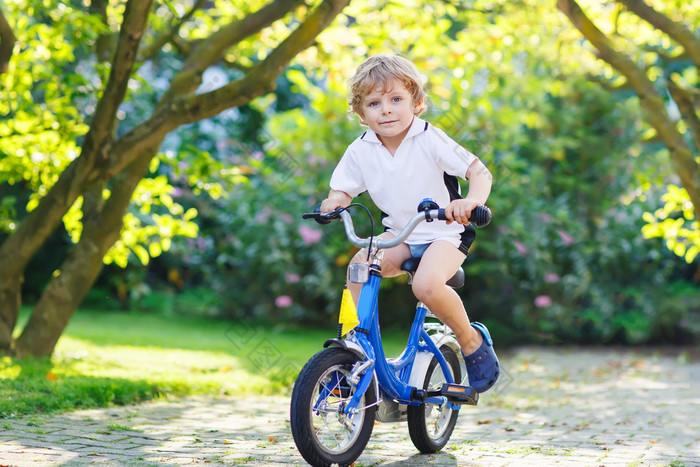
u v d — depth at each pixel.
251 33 7.33
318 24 6.22
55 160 7.70
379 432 5.07
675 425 5.64
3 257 6.98
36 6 7.11
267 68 6.39
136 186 7.50
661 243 12.31
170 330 11.73
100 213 7.57
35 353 7.28
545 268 11.85
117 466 3.64
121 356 8.32
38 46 7.53
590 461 4.15
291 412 3.49
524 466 3.98
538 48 11.55
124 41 6.09
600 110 12.71
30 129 7.52
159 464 3.76
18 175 7.80
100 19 6.95
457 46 9.40
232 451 4.18
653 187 12.30
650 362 10.30
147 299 14.88
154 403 5.93
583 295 12.24
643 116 12.40
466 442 4.75
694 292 12.54
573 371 9.30
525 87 12.15
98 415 5.23
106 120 6.50
